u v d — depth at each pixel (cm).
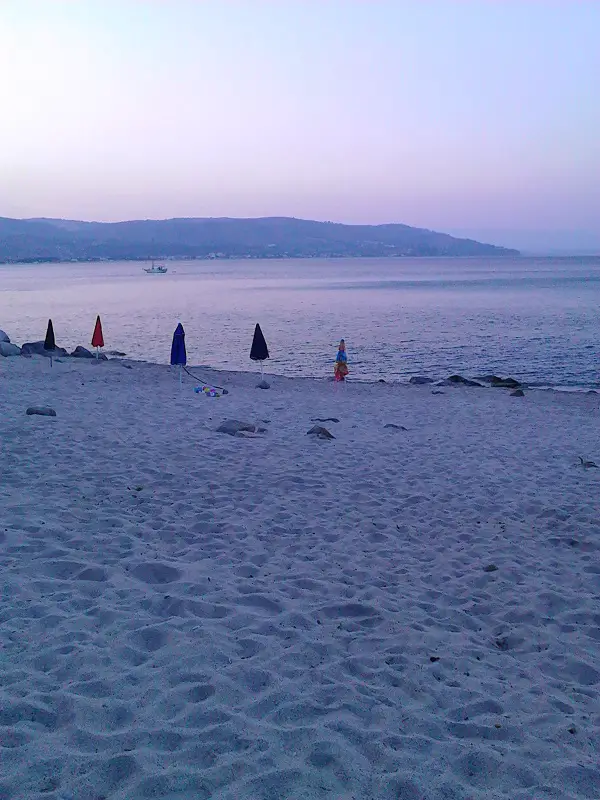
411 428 1392
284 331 4338
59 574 559
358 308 6241
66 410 1357
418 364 2988
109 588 533
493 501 863
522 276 14125
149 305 6875
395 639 482
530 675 445
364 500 840
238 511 763
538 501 865
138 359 3098
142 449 1034
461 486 932
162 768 321
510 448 1209
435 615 534
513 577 618
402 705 395
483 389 2123
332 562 632
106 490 805
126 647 436
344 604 534
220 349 3506
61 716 360
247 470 948
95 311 6072
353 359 3148
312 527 725
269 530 709
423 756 344
